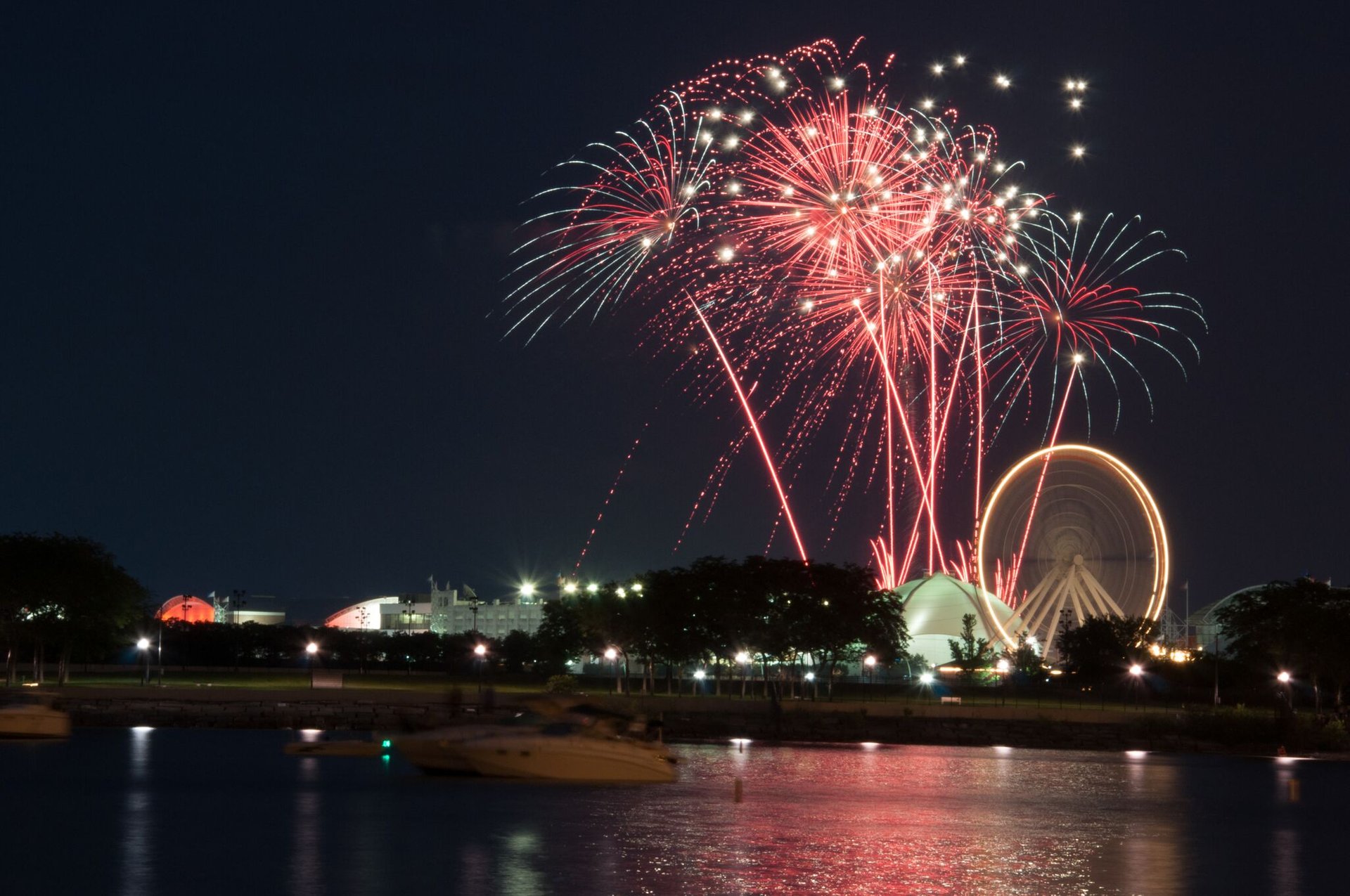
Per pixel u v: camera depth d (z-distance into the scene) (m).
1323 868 67.88
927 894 57.81
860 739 158.38
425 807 81.06
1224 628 199.75
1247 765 137.62
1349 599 192.12
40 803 82.19
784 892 57.12
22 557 169.62
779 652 187.12
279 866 61.19
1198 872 65.88
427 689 185.62
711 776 106.50
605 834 71.62
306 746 115.94
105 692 159.75
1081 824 83.06
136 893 55.19
